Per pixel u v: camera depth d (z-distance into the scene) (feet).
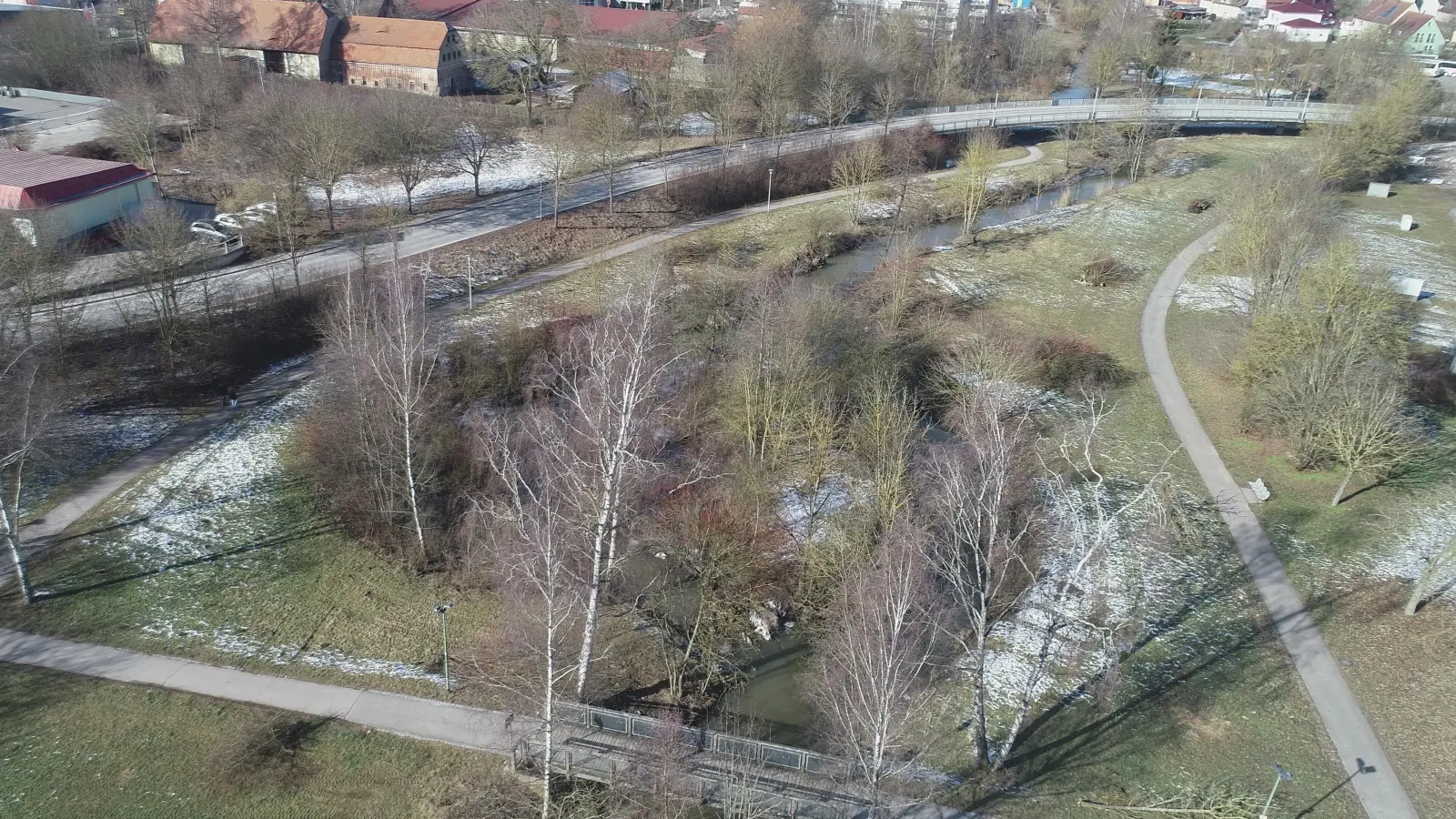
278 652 121.08
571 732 109.91
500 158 324.80
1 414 144.66
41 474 150.41
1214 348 217.15
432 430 156.04
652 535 140.87
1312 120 391.24
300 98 291.79
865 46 416.05
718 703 121.90
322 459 155.12
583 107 321.11
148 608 126.00
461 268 241.14
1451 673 123.95
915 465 151.84
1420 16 556.51
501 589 123.75
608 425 113.39
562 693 118.11
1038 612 134.31
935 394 184.55
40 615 123.03
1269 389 173.58
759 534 142.92
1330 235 224.74
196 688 114.01
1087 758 110.93
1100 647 127.95
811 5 485.97
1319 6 635.66
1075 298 246.68
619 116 321.93
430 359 181.78
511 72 386.52
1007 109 413.18
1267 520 156.46
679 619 134.10
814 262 266.16
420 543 139.74
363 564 138.41
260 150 280.72
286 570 135.64
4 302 159.94
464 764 106.32
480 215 277.23
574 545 118.11
